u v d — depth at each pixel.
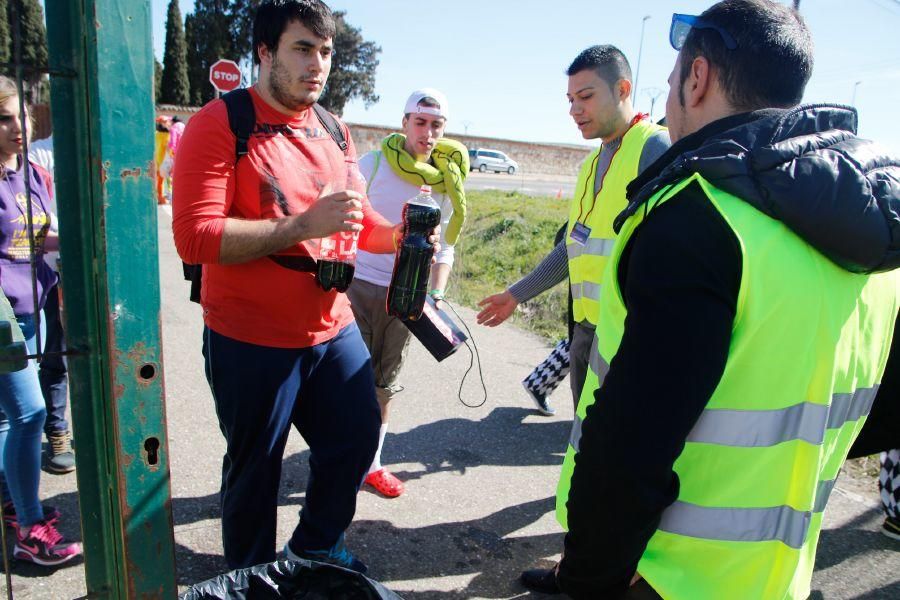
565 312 6.77
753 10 1.33
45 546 2.49
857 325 1.32
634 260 1.23
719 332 1.13
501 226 11.51
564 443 3.97
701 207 1.18
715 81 1.35
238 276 2.13
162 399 1.46
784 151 1.18
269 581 2.01
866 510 3.37
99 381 1.44
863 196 1.16
